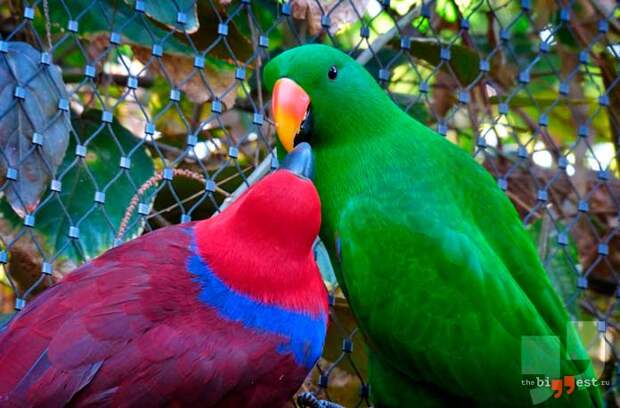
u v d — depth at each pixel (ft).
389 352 9.09
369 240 9.09
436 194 9.34
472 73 12.28
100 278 6.87
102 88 12.29
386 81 10.78
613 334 12.20
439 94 13.12
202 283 6.84
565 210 13.08
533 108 14.40
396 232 9.07
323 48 9.50
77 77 12.15
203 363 6.57
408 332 8.96
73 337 6.55
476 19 13.96
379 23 13.10
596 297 13.21
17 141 9.34
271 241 6.87
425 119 13.08
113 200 10.48
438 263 9.02
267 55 11.82
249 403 6.70
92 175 9.98
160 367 6.52
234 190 11.29
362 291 9.04
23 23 9.65
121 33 10.46
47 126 9.39
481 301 8.96
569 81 12.75
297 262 6.91
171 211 11.23
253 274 6.83
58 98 9.50
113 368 6.48
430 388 9.30
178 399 6.53
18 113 9.34
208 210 11.32
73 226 9.38
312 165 7.04
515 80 13.12
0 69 9.40
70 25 9.74
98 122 10.92
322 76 9.37
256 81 11.43
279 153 9.63
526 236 9.84
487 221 9.65
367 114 9.46
